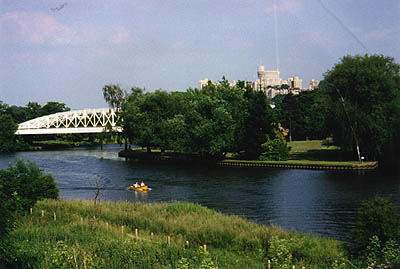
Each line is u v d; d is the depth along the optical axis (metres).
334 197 43.50
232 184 55.44
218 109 78.44
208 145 80.06
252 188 51.50
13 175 37.72
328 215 35.84
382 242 22.00
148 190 52.66
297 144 118.25
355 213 36.19
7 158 101.44
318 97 76.56
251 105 81.00
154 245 23.34
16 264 19.28
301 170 66.94
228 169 73.12
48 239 24.86
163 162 89.62
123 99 114.62
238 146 82.00
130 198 47.22
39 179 39.38
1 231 18.94
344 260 20.44
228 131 79.69
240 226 28.41
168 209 34.62
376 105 67.38
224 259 21.52
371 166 64.94
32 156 108.62
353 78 69.12
